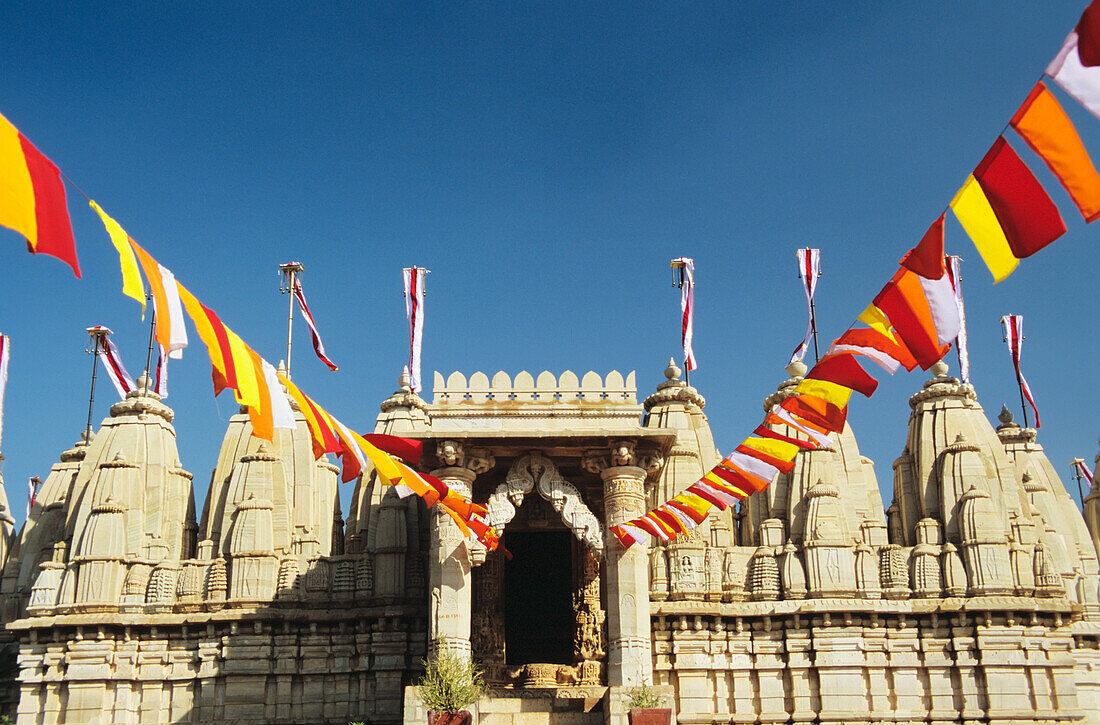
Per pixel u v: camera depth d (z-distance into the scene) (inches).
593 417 1396.4
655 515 1204.5
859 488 1670.8
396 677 1478.8
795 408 979.3
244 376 729.6
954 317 756.6
